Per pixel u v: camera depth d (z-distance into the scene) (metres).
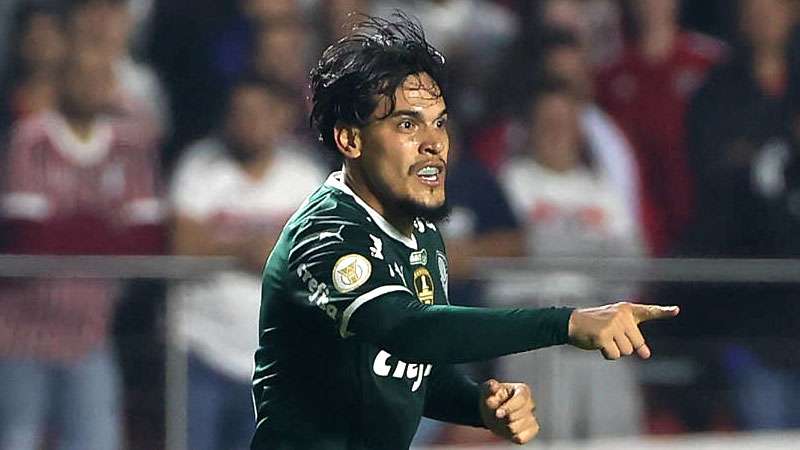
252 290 22.16
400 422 11.15
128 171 24.53
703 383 23.45
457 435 22.70
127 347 21.73
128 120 24.86
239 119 24.70
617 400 23.11
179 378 21.83
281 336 10.89
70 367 21.53
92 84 24.72
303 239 10.69
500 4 28.02
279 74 25.52
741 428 23.56
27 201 23.97
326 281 10.38
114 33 25.33
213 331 21.98
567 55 27.08
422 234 11.41
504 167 25.80
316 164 25.06
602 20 28.11
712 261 23.48
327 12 26.55
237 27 25.94
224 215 24.41
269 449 11.02
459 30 27.47
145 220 24.42
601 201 26.23
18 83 24.72
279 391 10.97
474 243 24.94
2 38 25.00
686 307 23.39
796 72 28.16
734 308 23.58
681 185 27.06
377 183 10.79
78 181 24.22
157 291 21.83
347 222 10.65
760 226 27.22
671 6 28.06
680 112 27.41
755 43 28.12
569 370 22.89
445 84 11.04
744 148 27.44
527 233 25.41
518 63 27.08
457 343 9.80
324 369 10.83
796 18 28.31
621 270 23.06
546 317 9.73
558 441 22.84
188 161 24.78
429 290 11.23
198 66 25.67
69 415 21.56
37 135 24.23
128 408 21.72
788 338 23.66
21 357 21.38
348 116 10.82
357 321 10.18
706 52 28.00
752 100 27.72
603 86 27.41
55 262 21.53
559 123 26.20
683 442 23.33
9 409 21.34
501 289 22.66
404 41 10.97
